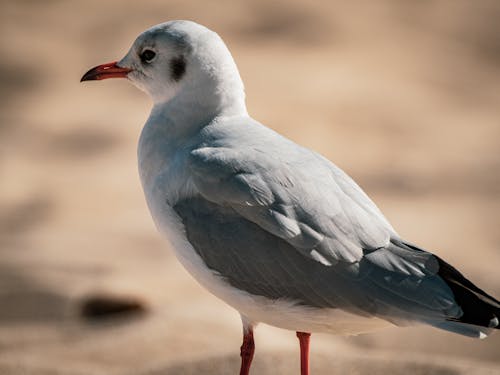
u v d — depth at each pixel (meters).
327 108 23.36
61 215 18.70
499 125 23.20
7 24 28.50
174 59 8.02
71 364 10.76
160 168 7.90
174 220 7.59
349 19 28.89
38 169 20.94
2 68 25.94
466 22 29.09
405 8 29.92
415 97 24.39
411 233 16.78
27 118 23.52
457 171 20.47
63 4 30.02
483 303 6.91
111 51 26.97
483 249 15.71
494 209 18.31
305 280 7.16
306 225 7.14
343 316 7.24
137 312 13.00
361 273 7.06
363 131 22.33
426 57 26.88
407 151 21.45
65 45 27.36
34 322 13.18
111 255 16.44
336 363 9.49
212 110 7.95
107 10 29.50
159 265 15.96
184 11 29.20
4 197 19.55
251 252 7.28
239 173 7.34
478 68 26.53
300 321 7.40
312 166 7.40
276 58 26.27
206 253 7.43
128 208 18.92
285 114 22.94
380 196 19.03
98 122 23.16
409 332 12.05
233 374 9.46
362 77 25.27
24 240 17.30
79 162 21.31
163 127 7.99
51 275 15.16
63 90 25.02
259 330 12.02
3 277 15.05
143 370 9.70
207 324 12.15
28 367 10.12
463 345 11.77
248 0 29.72
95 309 13.05
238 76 8.08
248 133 7.68
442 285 7.00
